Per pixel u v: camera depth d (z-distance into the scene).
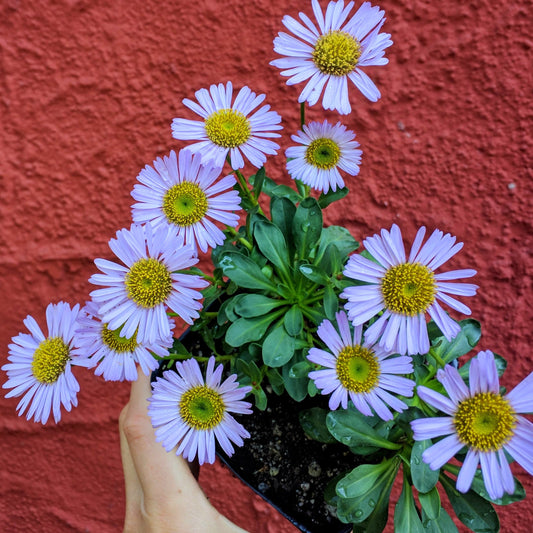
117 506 0.42
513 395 0.19
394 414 0.24
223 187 0.23
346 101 0.23
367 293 0.21
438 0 0.37
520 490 0.21
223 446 0.23
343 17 0.23
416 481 0.21
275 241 0.24
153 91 0.40
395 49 0.38
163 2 0.39
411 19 0.38
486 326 0.37
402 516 0.23
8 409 0.41
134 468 0.27
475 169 0.38
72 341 0.24
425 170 0.38
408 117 0.38
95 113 0.40
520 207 0.37
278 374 0.24
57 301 0.41
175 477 0.25
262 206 0.38
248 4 0.39
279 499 0.27
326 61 0.23
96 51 0.40
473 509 0.22
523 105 0.37
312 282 0.25
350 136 0.24
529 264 0.37
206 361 0.27
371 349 0.22
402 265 0.21
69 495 0.42
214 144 0.23
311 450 0.27
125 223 0.40
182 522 0.24
